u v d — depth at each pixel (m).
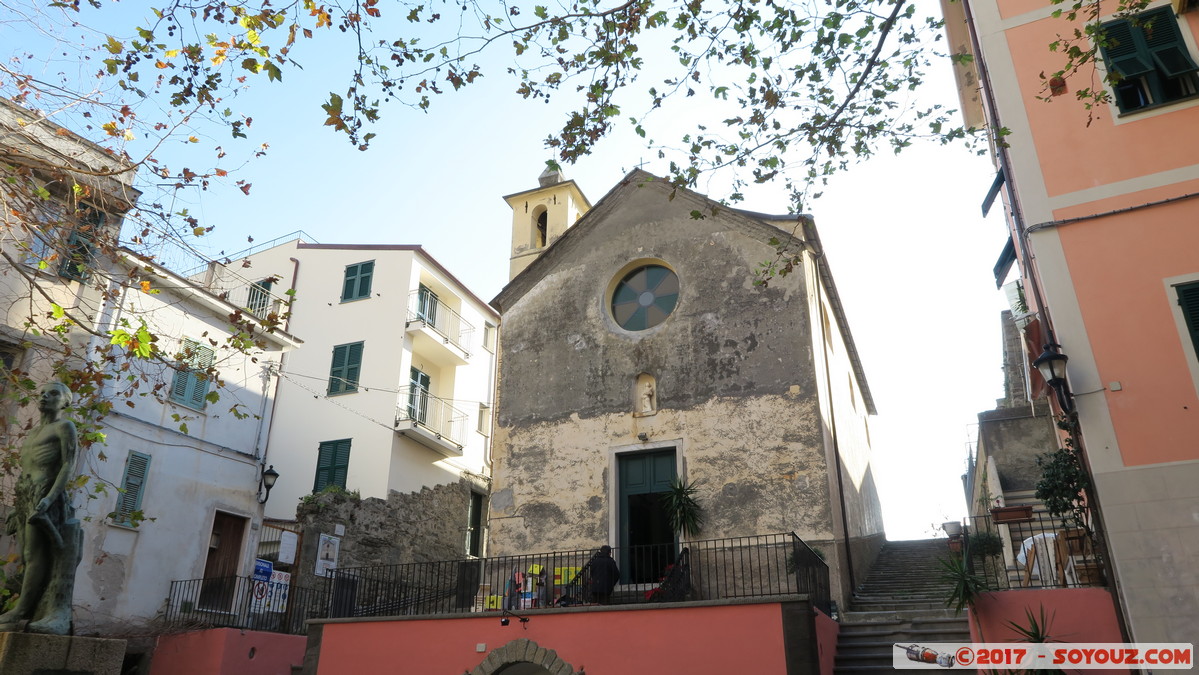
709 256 17.56
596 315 18.02
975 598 10.39
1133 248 10.38
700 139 10.50
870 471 25.17
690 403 16.48
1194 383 9.58
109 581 15.74
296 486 23.75
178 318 18.25
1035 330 12.77
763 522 15.09
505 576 16.02
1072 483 9.88
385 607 16.16
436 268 26.98
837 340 20.70
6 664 8.34
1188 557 9.02
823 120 10.11
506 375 18.33
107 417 16.25
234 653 15.92
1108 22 11.52
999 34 12.14
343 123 9.00
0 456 12.80
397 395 23.70
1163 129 10.80
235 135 9.16
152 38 8.45
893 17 9.36
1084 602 9.91
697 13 9.40
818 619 11.95
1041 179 11.14
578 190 28.14
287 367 25.69
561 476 16.89
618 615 12.32
